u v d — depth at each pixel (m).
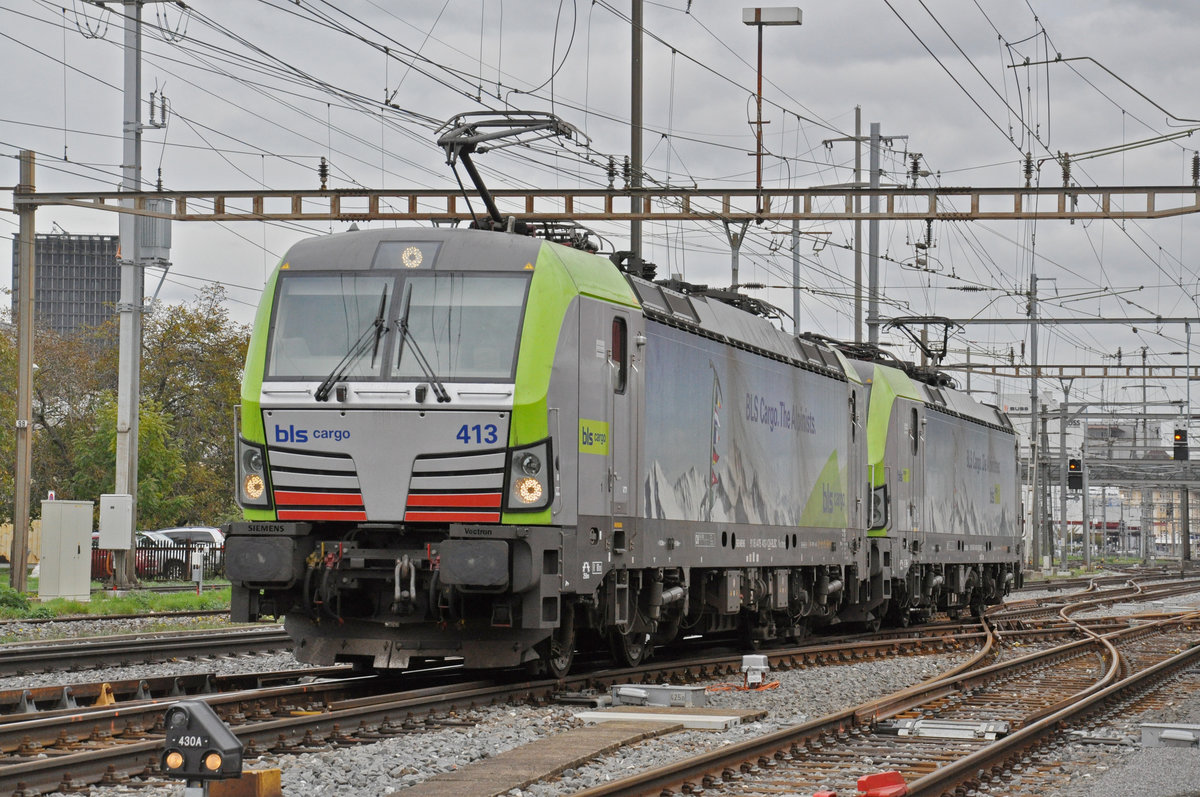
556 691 18.02
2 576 51.78
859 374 33.28
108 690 15.83
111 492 63.28
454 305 16.81
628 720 15.83
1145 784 12.83
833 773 12.87
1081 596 56.34
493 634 16.98
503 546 15.91
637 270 21.23
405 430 16.48
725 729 15.76
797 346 27.44
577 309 17.36
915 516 34.44
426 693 16.50
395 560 16.56
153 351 76.75
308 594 16.94
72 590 35.88
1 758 12.04
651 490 19.56
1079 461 81.94
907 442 34.03
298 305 17.17
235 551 16.73
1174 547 177.12
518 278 16.89
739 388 23.44
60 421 74.69
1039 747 14.85
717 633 29.41
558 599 16.70
